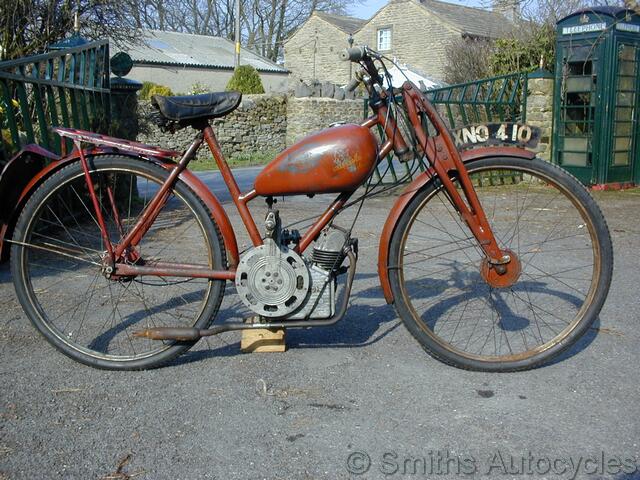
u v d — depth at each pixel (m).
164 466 2.63
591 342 3.83
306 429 2.90
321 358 3.61
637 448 2.74
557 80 10.82
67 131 3.41
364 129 3.27
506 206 7.74
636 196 9.86
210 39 38.09
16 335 3.95
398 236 3.38
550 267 5.36
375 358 3.61
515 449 2.74
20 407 3.09
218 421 2.97
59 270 5.18
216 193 9.96
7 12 10.03
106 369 3.47
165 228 6.66
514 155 3.32
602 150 10.48
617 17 10.14
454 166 3.34
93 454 2.72
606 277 3.36
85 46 7.30
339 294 4.61
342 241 3.34
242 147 23.30
